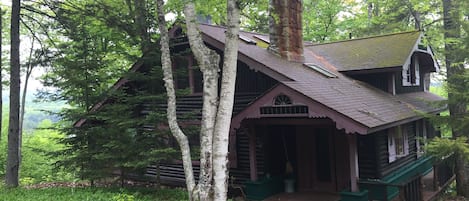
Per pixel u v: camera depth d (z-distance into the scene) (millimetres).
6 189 11500
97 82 11805
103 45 15062
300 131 12812
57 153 11758
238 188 12531
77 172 11766
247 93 12859
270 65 11656
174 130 8078
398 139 13141
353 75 15258
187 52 11953
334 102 9844
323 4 25172
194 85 13742
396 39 15914
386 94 14250
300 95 9641
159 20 8625
